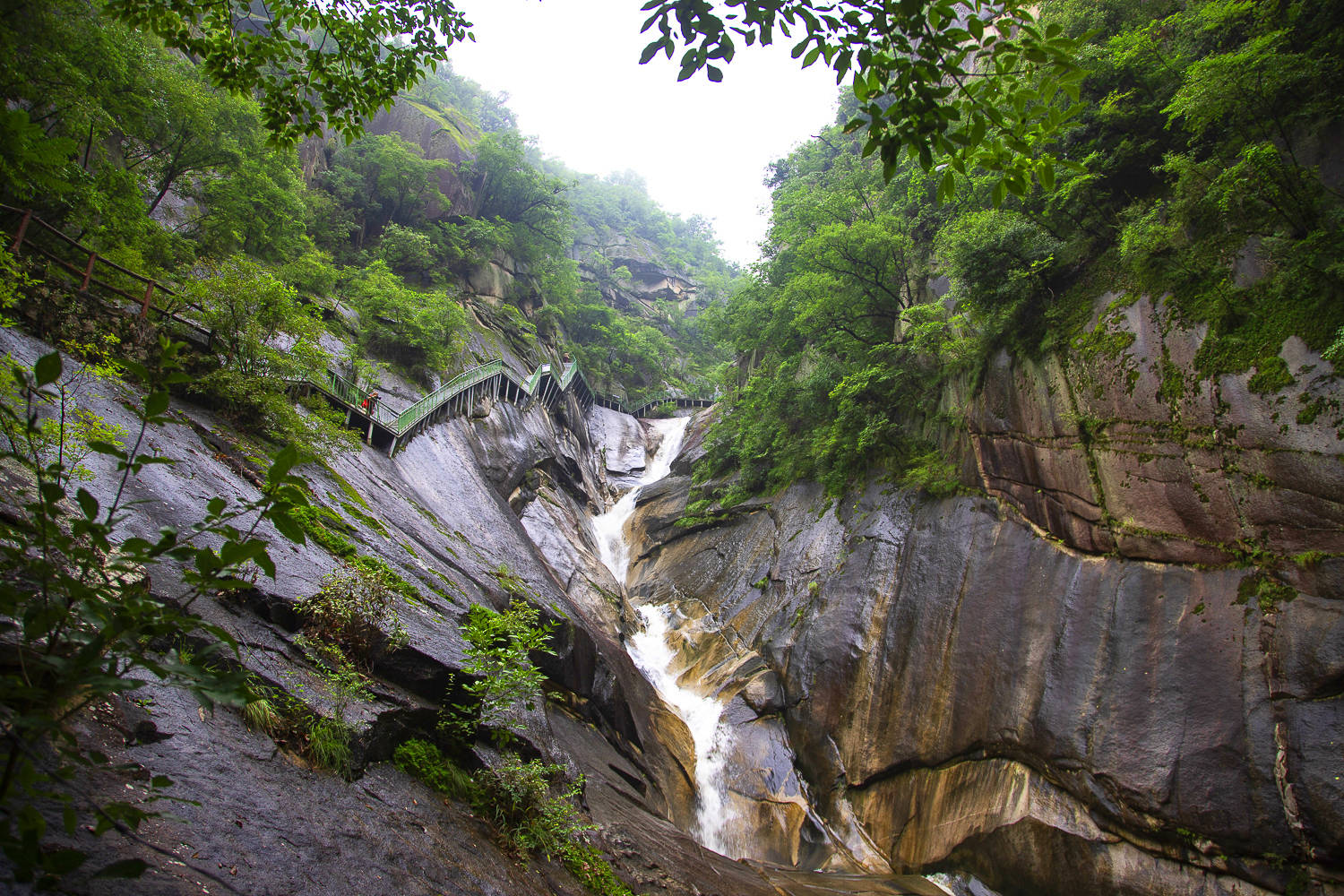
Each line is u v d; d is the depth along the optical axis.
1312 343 12.85
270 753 6.08
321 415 15.57
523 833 7.76
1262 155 13.56
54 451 6.88
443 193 50.06
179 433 11.34
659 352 66.25
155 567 7.41
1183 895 12.20
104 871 2.41
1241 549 13.35
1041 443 17.44
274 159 26.89
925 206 25.86
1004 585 17.09
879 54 4.74
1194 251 15.12
